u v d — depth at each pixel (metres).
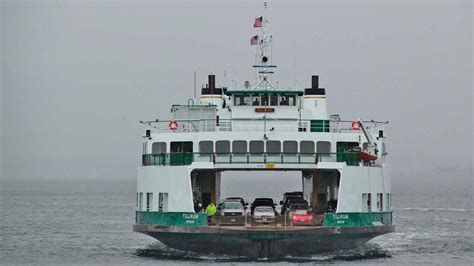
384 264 191.00
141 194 199.38
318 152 192.62
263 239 176.38
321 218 189.88
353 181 185.50
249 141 191.50
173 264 181.88
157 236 190.62
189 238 183.25
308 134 192.25
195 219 181.88
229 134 191.50
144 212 195.50
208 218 186.50
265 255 183.38
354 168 186.00
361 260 195.12
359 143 197.00
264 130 194.12
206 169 189.12
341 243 187.50
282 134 191.75
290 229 175.88
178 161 188.62
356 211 185.75
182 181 184.75
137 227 192.12
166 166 188.38
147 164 198.88
